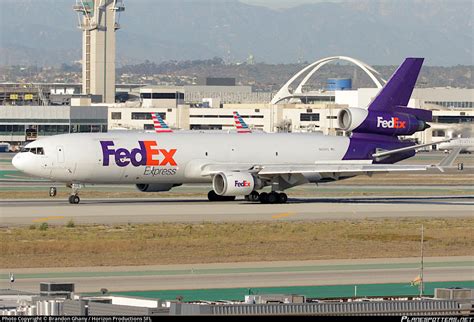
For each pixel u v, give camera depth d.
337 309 149.75
